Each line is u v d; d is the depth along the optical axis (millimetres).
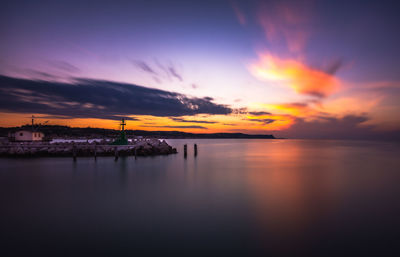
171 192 20891
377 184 24109
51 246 11211
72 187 22500
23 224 13703
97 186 22953
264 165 39438
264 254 10555
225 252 10734
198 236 12250
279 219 14531
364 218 14672
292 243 11539
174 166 36562
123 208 16562
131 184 23859
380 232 12664
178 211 16000
